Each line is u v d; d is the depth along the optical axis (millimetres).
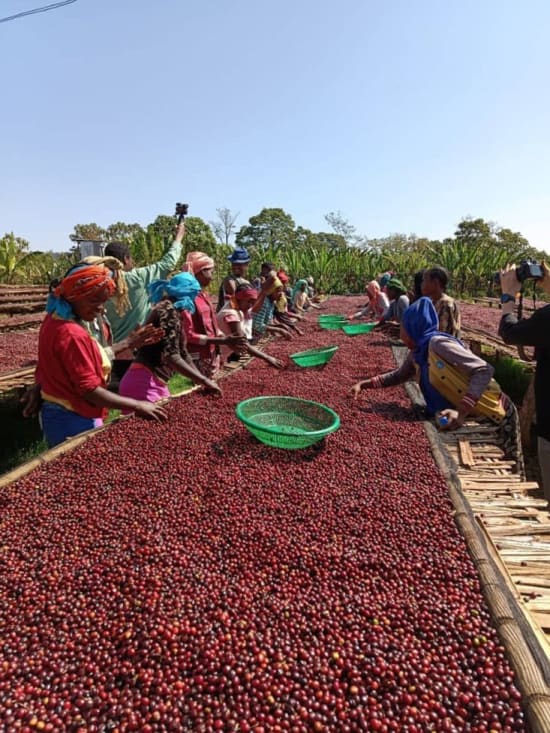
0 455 5273
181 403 3973
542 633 1633
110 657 1542
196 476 2732
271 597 1790
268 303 8055
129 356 5234
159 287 3867
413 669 1474
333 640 1588
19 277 20812
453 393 3525
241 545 2111
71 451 3051
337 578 1910
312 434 2916
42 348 3066
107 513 2357
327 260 26047
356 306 15883
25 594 1817
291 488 2604
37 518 2326
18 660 1526
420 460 2943
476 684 1439
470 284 26172
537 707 1307
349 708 1369
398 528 2230
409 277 26000
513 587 1847
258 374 5305
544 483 3395
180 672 1488
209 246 33344
